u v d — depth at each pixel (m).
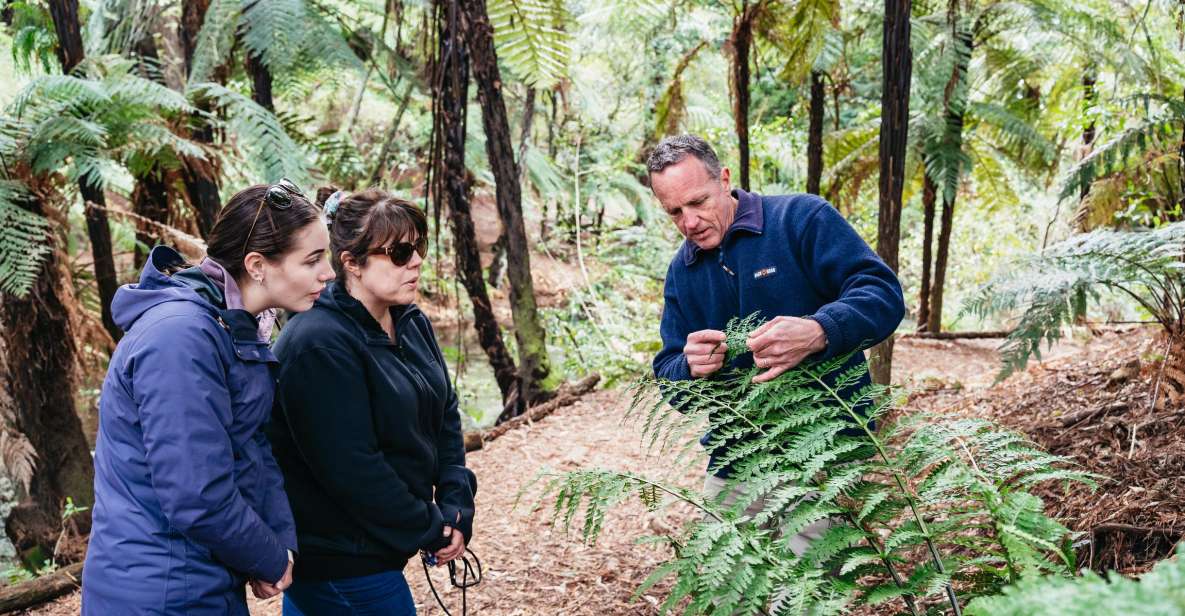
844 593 1.35
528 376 5.56
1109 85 7.14
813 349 1.76
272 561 1.65
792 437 1.62
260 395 1.69
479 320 5.61
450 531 2.09
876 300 1.84
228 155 4.99
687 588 1.41
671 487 1.65
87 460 4.65
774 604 1.46
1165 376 2.93
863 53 7.50
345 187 6.99
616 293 9.22
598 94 12.22
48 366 4.41
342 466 1.79
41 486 4.52
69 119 4.02
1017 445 1.80
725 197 2.11
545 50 4.44
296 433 1.80
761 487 1.49
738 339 1.81
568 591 3.00
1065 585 0.74
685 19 9.25
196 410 1.52
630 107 12.20
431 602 3.07
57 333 4.40
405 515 1.89
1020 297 2.94
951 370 5.84
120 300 1.62
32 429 4.44
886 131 2.93
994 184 8.21
